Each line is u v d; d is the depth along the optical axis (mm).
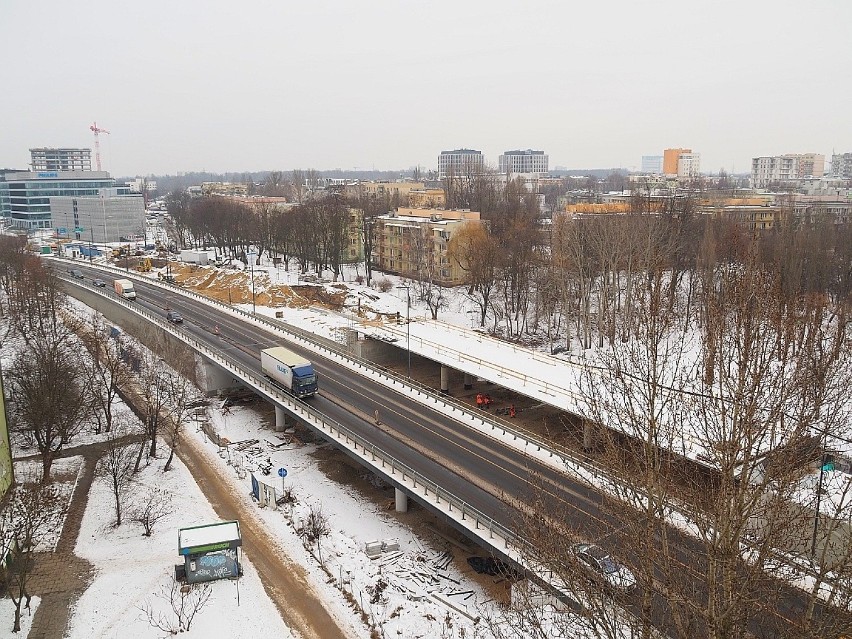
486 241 116250
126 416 67125
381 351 85500
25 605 38188
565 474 45125
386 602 38469
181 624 36375
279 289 121438
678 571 24781
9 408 61031
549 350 91250
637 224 91750
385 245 147125
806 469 23641
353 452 49562
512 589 32875
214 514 49188
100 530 46625
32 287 103000
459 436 53719
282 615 37750
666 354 29734
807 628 18797
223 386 77500
